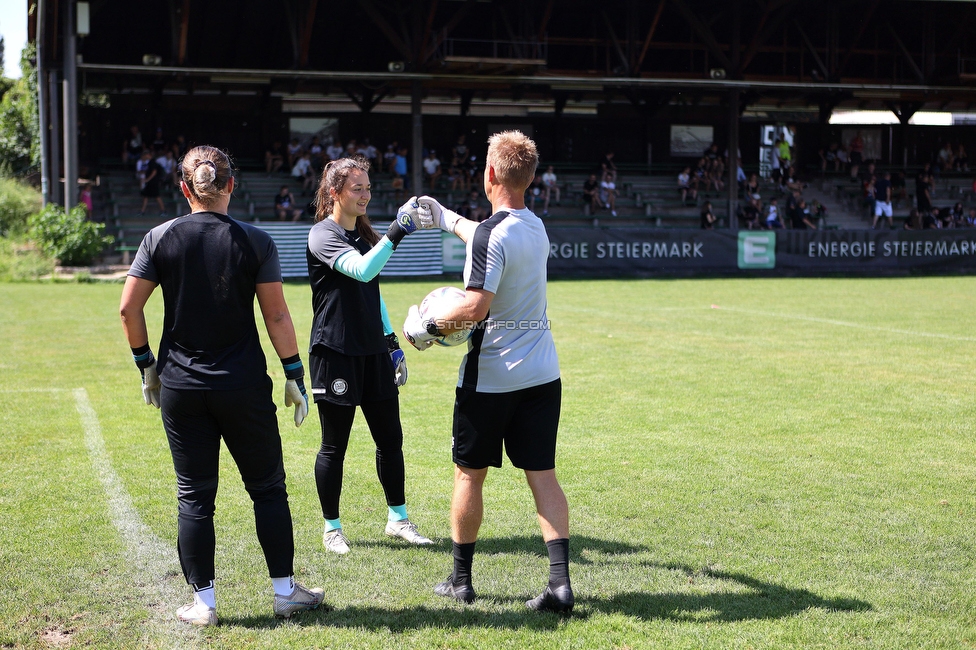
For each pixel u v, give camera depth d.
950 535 4.25
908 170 33.66
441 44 25.36
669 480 5.14
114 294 15.95
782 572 3.80
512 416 3.47
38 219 20.05
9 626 3.24
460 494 3.50
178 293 3.21
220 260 3.21
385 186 26.09
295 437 6.19
